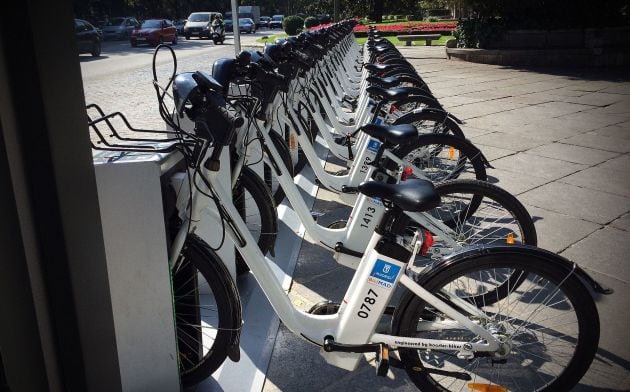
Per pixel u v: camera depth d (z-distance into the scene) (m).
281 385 2.35
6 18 1.11
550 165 5.38
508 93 9.83
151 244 2.00
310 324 2.18
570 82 11.10
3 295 1.20
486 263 1.97
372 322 2.04
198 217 2.10
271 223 3.08
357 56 10.44
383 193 1.92
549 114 7.91
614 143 6.21
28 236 1.22
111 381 1.52
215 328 2.29
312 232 3.00
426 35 19.92
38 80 1.15
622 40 13.71
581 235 3.75
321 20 22.91
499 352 2.03
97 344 1.42
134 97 9.02
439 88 10.48
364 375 2.41
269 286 2.16
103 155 2.03
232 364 2.45
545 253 1.97
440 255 2.76
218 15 31.66
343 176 3.89
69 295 1.29
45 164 1.20
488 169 5.26
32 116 1.17
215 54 19.47
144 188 1.94
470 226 3.14
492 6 14.64
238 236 2.13
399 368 2.26
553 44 14.22
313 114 4.53
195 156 2.05
